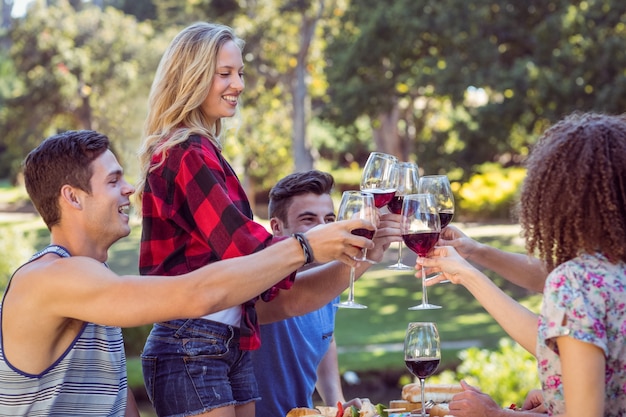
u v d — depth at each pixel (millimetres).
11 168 37219
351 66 17828
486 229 22141
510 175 24391
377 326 13945
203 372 2482
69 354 2229
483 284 2252
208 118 2629
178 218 2439
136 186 2553
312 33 22281
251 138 24625
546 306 1932
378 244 2645
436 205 2443
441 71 15695
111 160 2320
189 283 2107
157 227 2496
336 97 18484
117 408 2381
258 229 2330
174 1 24719
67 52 29266
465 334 12836
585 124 2000
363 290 17500
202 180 2389
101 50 29500
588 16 14625
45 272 2148
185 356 2480
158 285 2107
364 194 2406
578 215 1941
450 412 2303
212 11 22406
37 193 2283
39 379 2195
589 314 1879
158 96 2574
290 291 2822
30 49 29844
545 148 2033
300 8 21797
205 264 2453
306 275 2838
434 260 2346
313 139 28812
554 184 1976
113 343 2348
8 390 2186
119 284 2111
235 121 2723
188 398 2473
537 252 2066
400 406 2850
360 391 10242
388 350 11766
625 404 1930
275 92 24422
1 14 46750
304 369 3191
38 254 2252
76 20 29984
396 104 19844
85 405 2279
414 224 2381
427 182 2658
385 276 18953
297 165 22797
